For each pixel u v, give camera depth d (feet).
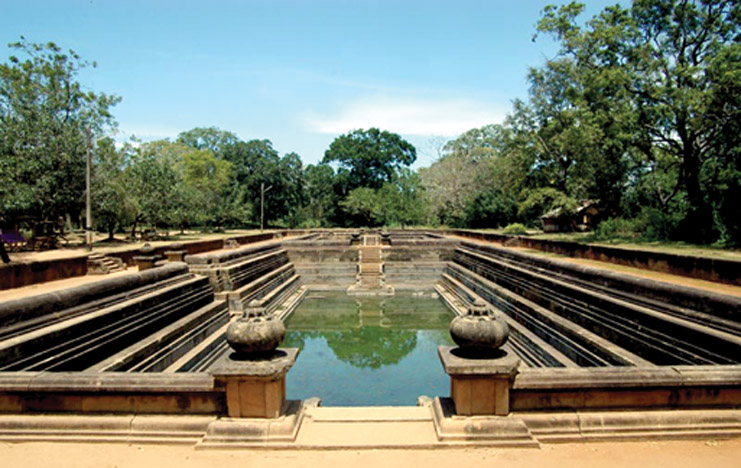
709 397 16.11
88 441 15.75
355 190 196.13
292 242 91.56
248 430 15.61
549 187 108.58
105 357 26.23
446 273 85.20
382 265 86.99
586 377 15.83
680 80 63.98
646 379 15.75
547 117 108.37
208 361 34.99
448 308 63.46
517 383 15.83
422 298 71.97
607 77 66.39
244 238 113.19
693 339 23.27
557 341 34.19
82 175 78.54
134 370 26.66
